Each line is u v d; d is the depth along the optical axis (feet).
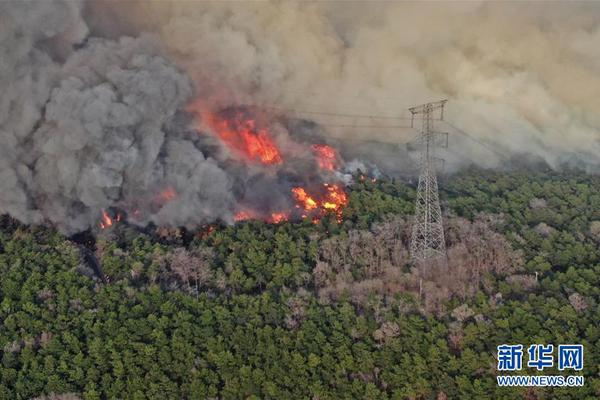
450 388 287.48
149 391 290.97
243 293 342.03
